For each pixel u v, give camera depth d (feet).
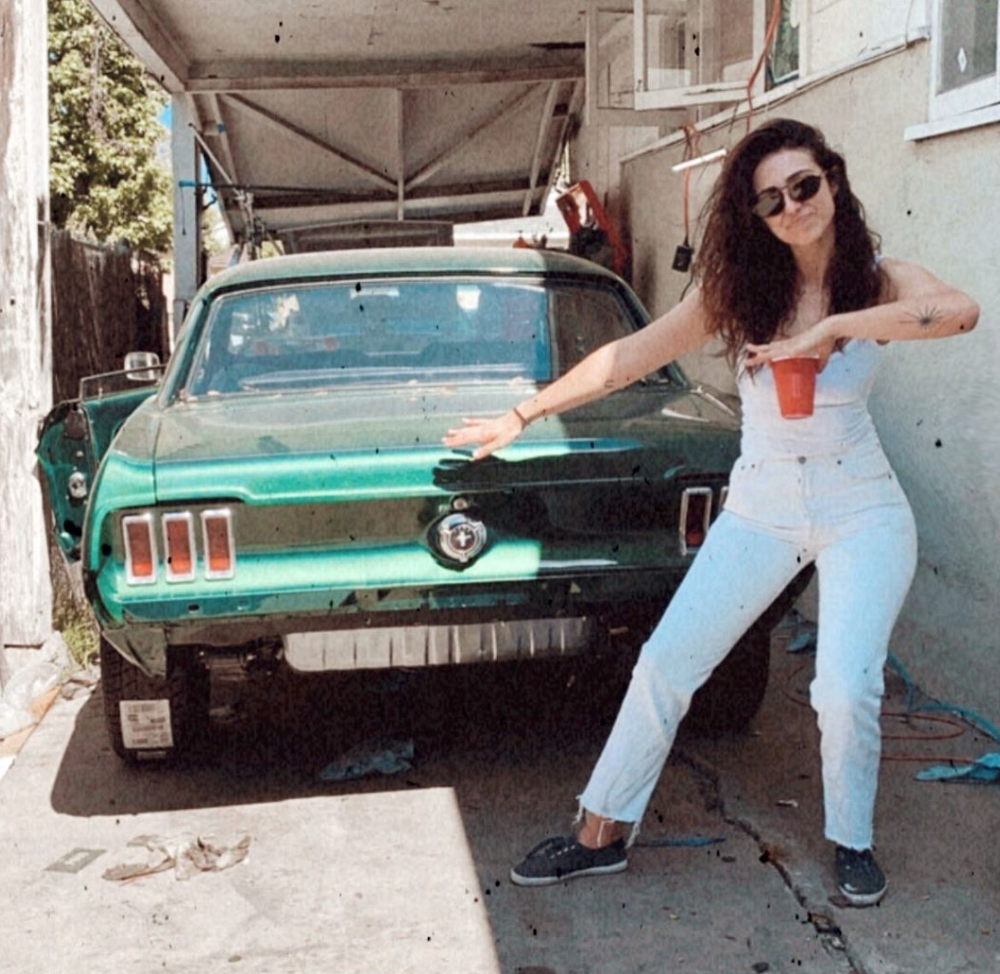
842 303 10.26
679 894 11.27
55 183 71.00
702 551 11.22
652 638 11.12
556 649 12.86
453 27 36.32
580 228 35.40
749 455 10.94
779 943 10.39
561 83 40.70
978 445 14.64
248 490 11.81
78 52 70.03
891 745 14.56
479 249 16.55
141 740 14.23
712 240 10.59
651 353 11.21
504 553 12.18
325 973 10.19
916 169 15.81
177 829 13.09
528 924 10.84
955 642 15.42
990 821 12.53
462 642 12.69
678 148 27.58
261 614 12.04
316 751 15.17
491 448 11.51
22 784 14.51
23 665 17.88
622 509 12.36
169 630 12.17
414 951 10.46
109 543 11.88
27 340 17.72
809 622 19.61
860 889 10.82
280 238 55.67
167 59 35.96
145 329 40.83
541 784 13.93
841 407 10.51
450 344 15.12
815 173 9.86
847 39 18.19
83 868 12.30
